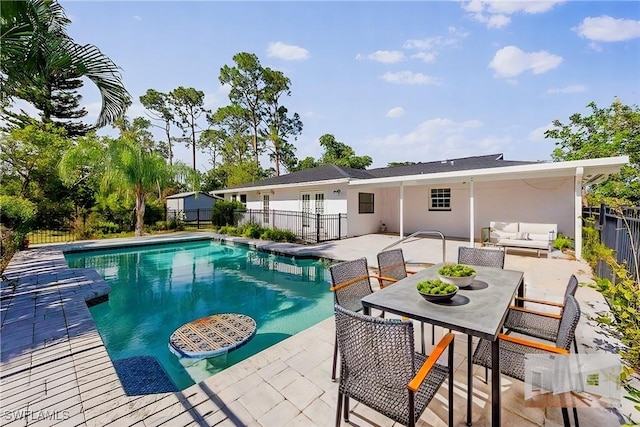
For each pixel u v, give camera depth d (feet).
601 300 13.47
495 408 5.39
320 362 8.84
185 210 71.41
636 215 12.32
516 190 33.58
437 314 6.00
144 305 18.25
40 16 11.44
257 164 87.66
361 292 9.82
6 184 37.68
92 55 12.28
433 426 6.23
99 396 7.40
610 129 38.34
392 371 5.12
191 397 7.30
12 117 46.03
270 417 6.59
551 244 24.86
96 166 41.32
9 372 8.52
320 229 38.83
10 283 18.72
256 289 21.36
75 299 15.56
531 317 8.39
